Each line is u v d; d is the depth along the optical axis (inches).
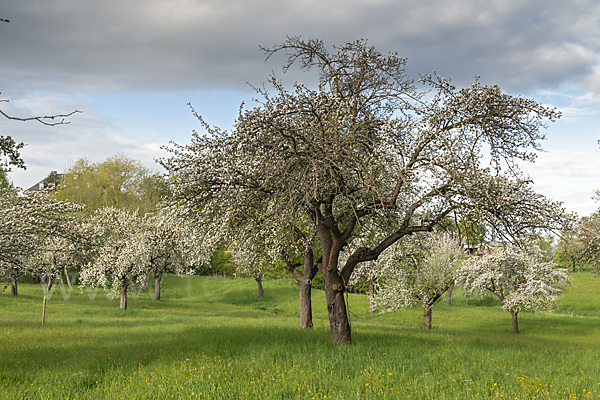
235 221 708.0
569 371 517.0
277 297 2332.7
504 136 585.6
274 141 559.8
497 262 1477.6
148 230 1715.1
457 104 588.7
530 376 469.7
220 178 661.3
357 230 893.2
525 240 659.4
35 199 836.0
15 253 909.2
